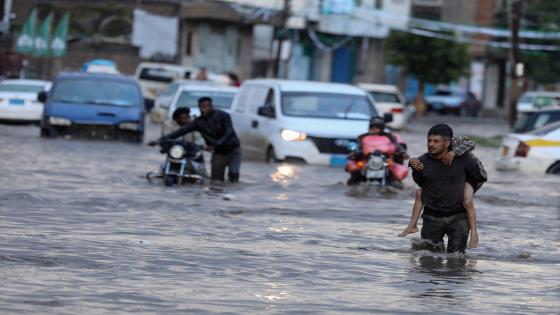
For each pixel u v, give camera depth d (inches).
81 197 953.5
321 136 1450.5
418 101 4343.0
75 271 564.1
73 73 1877.5
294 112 1493.6
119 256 621.6
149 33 4247.0
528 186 1315.2
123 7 4404.5
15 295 488.4
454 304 519.5
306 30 4542.3
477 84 5142.7
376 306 505.7
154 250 652.7
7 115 2283.5
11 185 1026.7
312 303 506.3
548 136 1520.7
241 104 1644.9
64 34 3762.3
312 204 999.0
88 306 473.1
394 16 4448.8
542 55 4717.0
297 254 667.4
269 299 511.8
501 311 507.5
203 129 1161.4
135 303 486.0
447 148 691.4
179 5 4392.2
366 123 1483.8
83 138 1779.0
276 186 1159.0
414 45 4254.4
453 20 5022.1
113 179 1155.9
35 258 598.2
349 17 4589.1
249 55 4542.3
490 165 1779.0
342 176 1306.6
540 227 895.1
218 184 1155.9
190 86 1926.7
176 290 524.1
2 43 4254.4
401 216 927.7
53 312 455.8
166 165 1132.5
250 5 4254.4
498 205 1086.4
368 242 744.3
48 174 1170.6
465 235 698.2
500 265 662.5
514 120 2925.7
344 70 4722.0
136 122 1786.4
